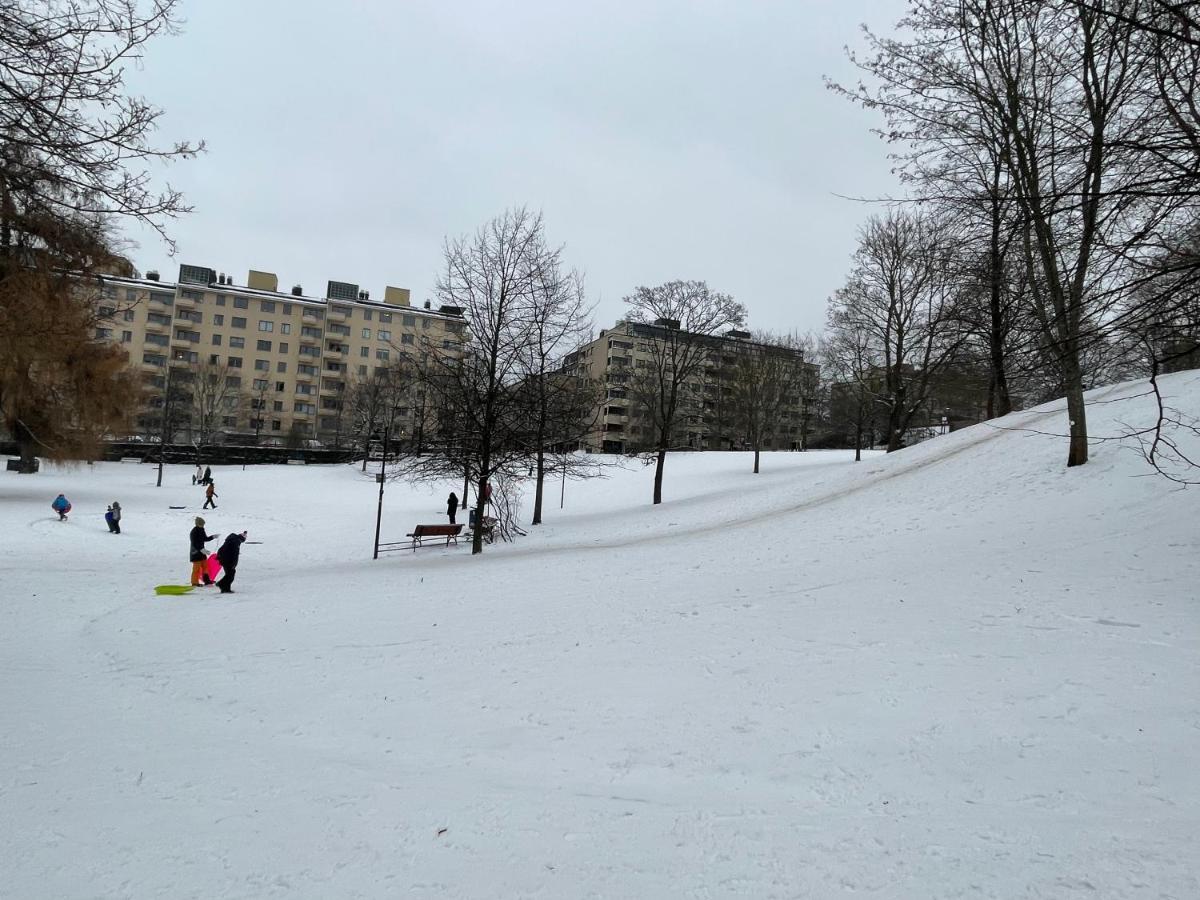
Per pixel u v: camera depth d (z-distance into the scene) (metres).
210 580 13.34
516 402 19.22
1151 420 16.33
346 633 9.04
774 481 31.02
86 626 9.65
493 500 23.89
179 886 3.31
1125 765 4.10
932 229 17.92
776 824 3.76
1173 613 6.55
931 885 3.15
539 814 3.97
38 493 30.41
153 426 63.03
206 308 81.88
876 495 18.39
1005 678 5.53
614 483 38.62
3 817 4.03
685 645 7.25
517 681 6.50
